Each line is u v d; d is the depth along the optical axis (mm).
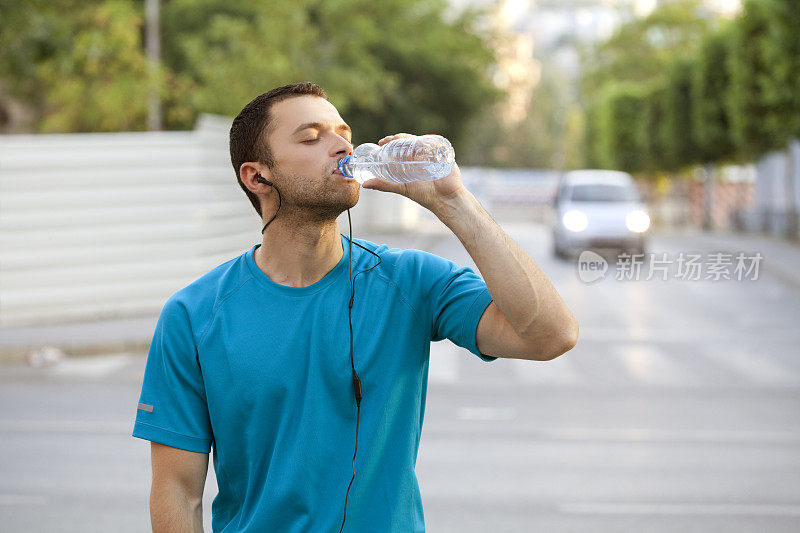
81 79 23312
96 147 14883
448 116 45406
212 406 2080
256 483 2086
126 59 23438
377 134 42938
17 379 10641
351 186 2070
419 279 2172
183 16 32938
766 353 12023
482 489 6371
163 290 15352
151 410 2102
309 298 2100
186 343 2102
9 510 5938
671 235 35094
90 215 14898
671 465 6992
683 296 18109
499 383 10203
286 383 2053
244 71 26016
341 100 34094
